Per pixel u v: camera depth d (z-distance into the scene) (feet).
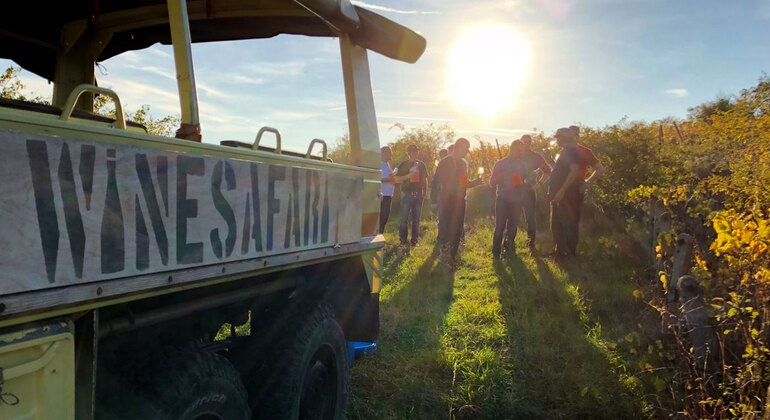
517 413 12.92
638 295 17.60
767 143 17.22
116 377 7.00
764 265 11.85
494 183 28.99
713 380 12.03
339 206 10.77
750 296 12.17
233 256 7.37
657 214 22.30
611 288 20.84
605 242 27.99
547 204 39.29
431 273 25.93
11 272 4.51
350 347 13.04
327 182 10.24
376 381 14.46
